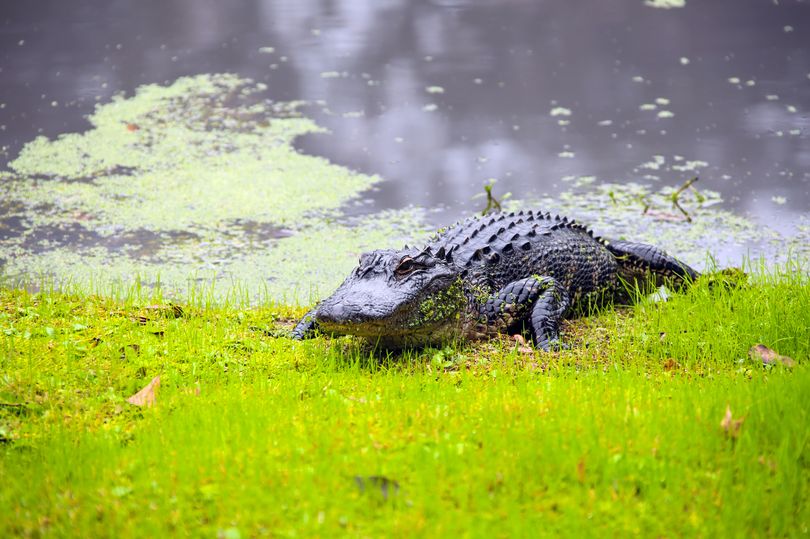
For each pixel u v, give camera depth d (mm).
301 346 10227
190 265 14328
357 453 7004
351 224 16031
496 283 11094
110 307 11383
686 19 29047
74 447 7246
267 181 17984
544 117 21328
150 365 9227
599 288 12352
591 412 7660
